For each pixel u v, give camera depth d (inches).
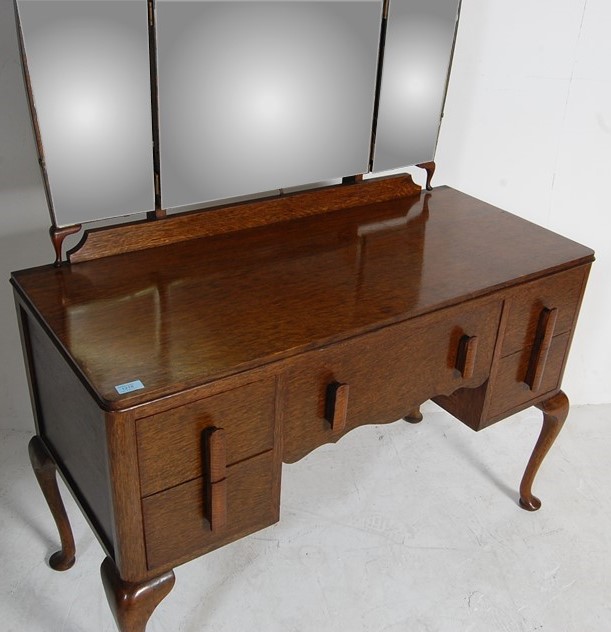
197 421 35.9
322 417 41.3
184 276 43.4
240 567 54.5
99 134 41.6
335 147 50.8
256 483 40.1
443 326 43.9
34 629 49.1
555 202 65.6
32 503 58.7
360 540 57.3
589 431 70.9
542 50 58.9
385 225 51.6
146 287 42.1
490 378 48.9
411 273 45.4
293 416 39.9
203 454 37.0
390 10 48.3
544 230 52.5
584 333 70.7
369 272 45.2
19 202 54.3
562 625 51.6
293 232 49.5
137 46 40.6
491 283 44.6
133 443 34.2
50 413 44.1
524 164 63.6
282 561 55.1
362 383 41.9
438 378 46.0
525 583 54.6
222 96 44.7
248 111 46.1
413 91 52.3
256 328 38.9
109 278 42.7
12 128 51.4
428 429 69.5
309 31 46.0
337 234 49.7
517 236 51.4
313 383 39.6
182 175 45.4
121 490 35.2
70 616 50.1
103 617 50.2
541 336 49.3
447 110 59.7
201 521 39.0
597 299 69.1
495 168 63.5
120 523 36.1
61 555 53.2
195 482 37.6
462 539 57.9
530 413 72.5
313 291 42.7
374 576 54.3
